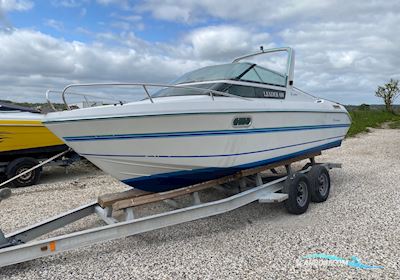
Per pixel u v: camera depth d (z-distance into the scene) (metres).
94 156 3.81
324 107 5.63
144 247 3.71
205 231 4.13
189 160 3.98
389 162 8.38
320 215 4.57
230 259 3.38
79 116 3.48
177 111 3.61
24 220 4.67
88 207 4.17
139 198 3.99
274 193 4.57
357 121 22.45
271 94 4.81
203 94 4.21
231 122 4.02
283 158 4.97
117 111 3.46
